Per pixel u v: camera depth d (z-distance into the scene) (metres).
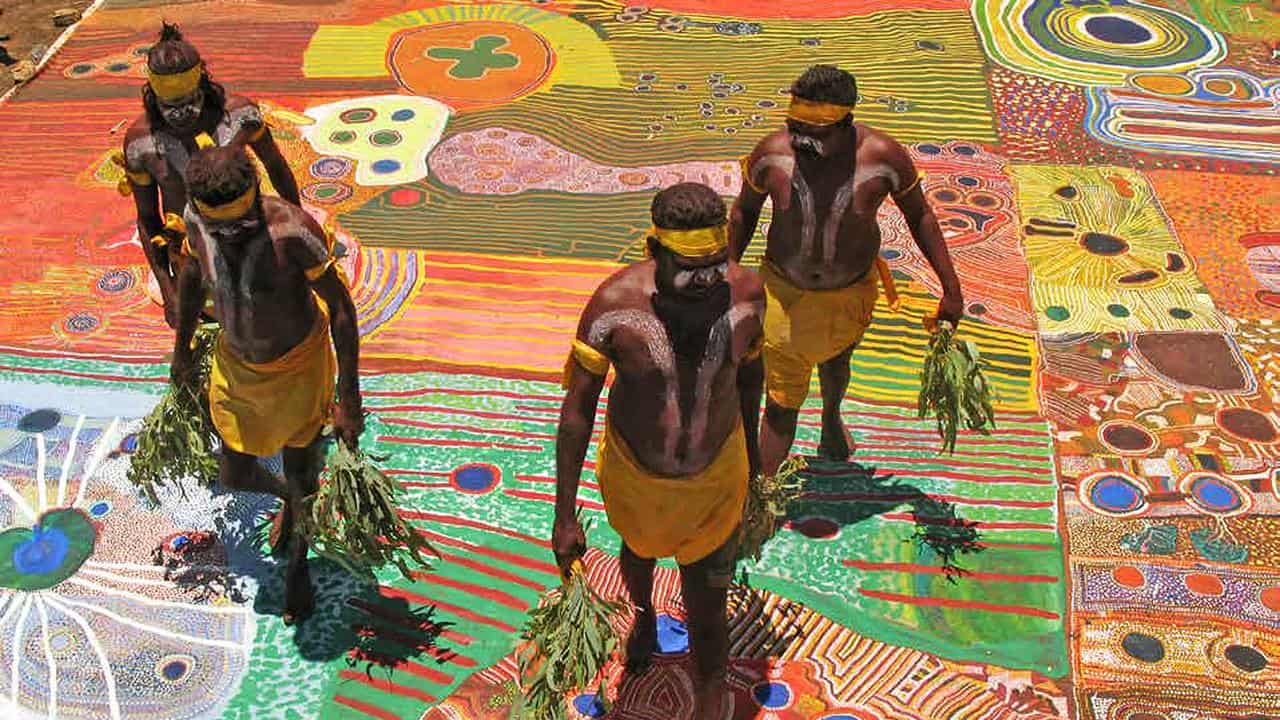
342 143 8.03
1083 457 5.58
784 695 4.44
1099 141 8.12
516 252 6.97
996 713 4.39
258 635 4.70
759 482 4.19
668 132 8.18
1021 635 4.71
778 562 5.02
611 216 7.31
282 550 5.07
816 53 9.21
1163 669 4.58
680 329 3.56
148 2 9.94
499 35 9.45
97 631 4.72
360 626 4.73
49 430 5.69
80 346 6.26
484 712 4.38
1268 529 5.20
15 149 7.94
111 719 4.39
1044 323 6.43
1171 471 5.49
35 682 4.53
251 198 3.95
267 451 4.47
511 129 8.20
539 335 6.35
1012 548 5.09
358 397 4.41
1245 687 4.52
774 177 4.55
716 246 3.39
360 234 7.12
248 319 4.18
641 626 4.43
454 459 5.57
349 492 4.32
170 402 4.69
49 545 5.10
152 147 4.82
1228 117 8.42
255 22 9.60
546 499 5.36
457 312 6.50
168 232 4.70
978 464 5.53
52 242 7.04
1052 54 9.22
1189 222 7.27
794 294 4.71
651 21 9.69
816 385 6.03
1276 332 6.38
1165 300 6.61
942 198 7.47
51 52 9.12
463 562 5.02
